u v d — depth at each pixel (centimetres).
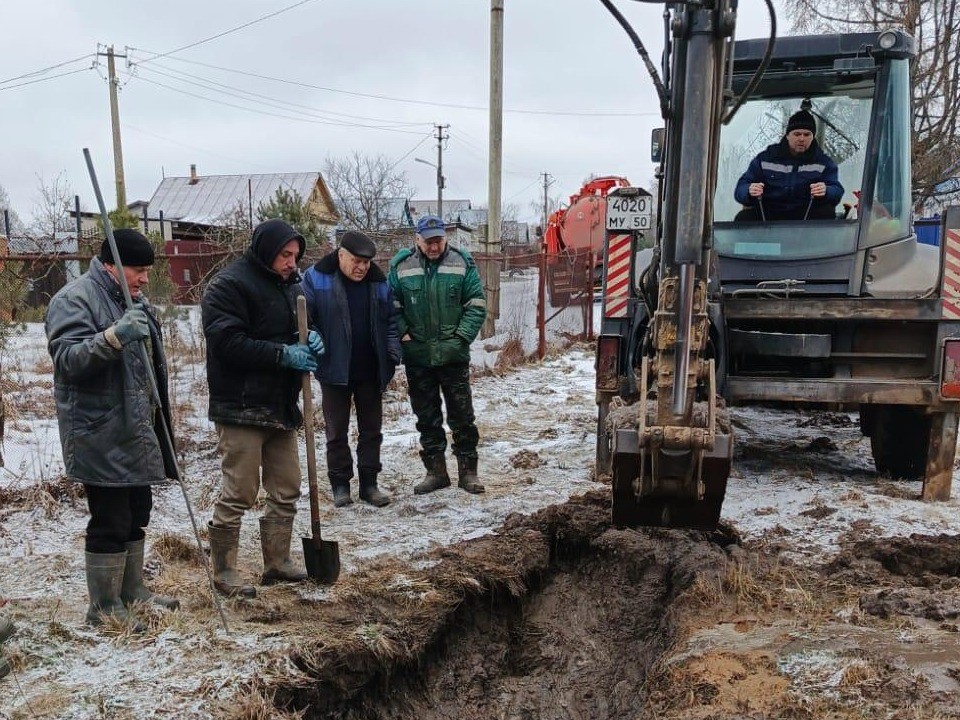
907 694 279
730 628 358
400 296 561
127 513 355
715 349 505
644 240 661
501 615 445
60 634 343
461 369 570
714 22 323
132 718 289
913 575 419
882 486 562
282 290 392
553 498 557
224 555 393
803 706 282
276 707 311
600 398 577
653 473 350
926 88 1792
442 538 487
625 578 455
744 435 760
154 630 349
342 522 520
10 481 546
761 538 463
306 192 4206
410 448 711
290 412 399
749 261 570
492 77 1380
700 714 291
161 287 1128
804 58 548
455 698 395
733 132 580
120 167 2936
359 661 353
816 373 540
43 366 1035
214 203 4266
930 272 547
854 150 564
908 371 521
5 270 934
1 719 284
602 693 403
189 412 796
